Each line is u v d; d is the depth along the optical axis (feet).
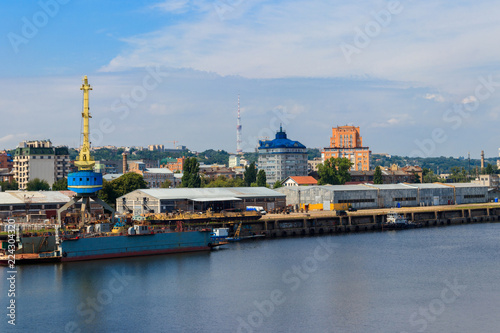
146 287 419.74
